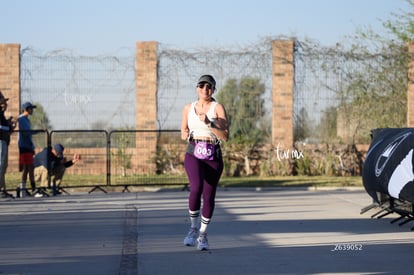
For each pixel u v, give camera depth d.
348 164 30.25
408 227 15.45
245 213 17.81
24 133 22.34
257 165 30.28
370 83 30.28
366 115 30.36
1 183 21.31
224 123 12.44
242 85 30.05
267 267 11.10
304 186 25.23
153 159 29.02
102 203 20.17
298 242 13.44
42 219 16.70
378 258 11.85
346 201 20.73
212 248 12.80
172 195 22.52
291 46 30.00
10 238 13.91
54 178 22.86
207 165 12.58
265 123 30.22
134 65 29.84
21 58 29.75
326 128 30.30
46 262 11.51
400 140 15.70
